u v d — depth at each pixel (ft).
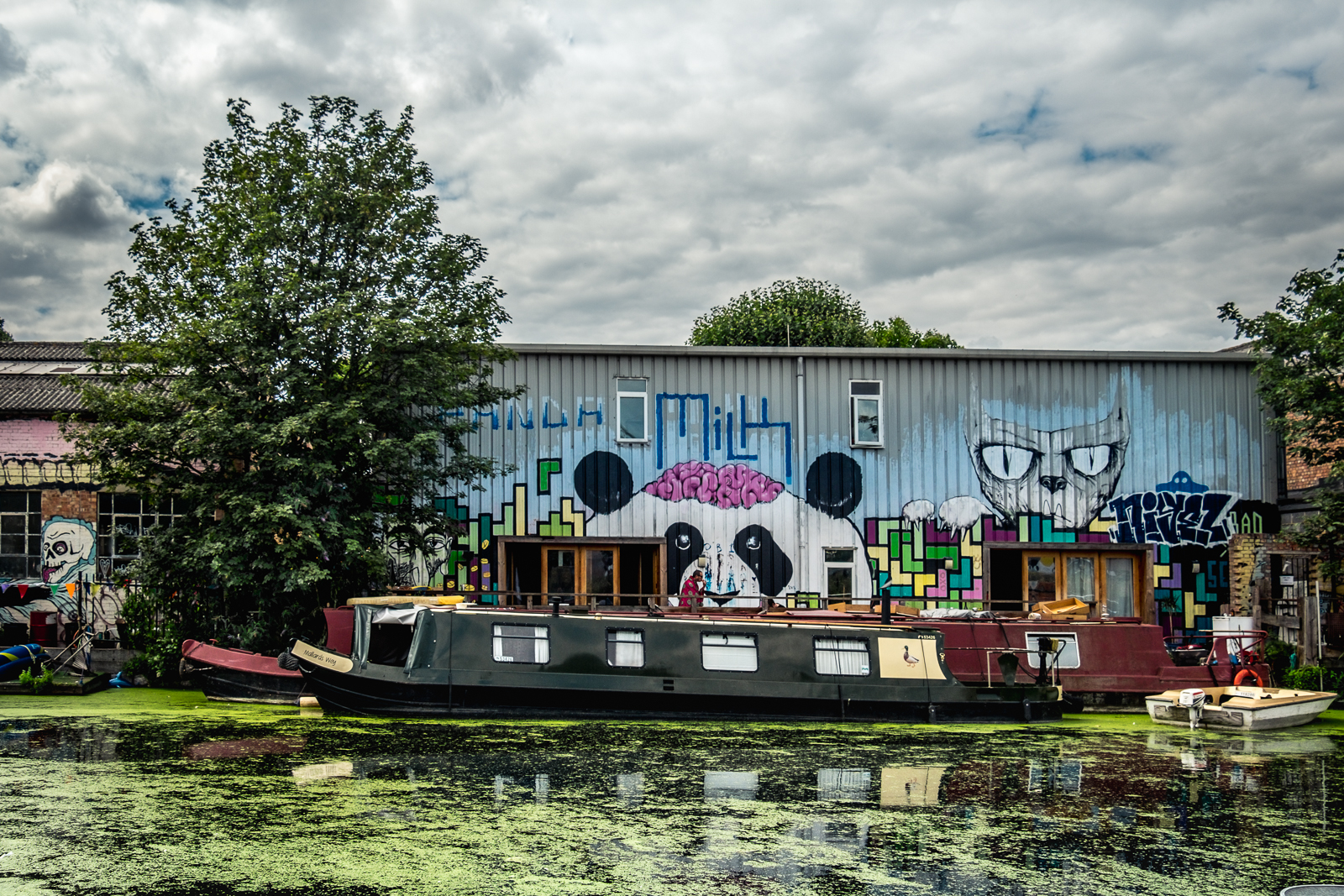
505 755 38.06
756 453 60.95
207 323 47.32
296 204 51.19
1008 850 27.73
